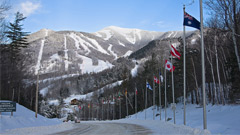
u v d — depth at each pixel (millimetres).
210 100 49406
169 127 23094
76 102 144500
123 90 97375
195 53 50469
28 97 89938
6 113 30344
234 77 39938
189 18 19750
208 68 47469
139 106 91312
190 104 55938
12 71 55969
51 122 38781
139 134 18703
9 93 57031
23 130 20344
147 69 78188
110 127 30250
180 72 53969
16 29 60938
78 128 28531
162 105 67125
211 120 25938
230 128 17078
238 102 35781
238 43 24328
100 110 115562
